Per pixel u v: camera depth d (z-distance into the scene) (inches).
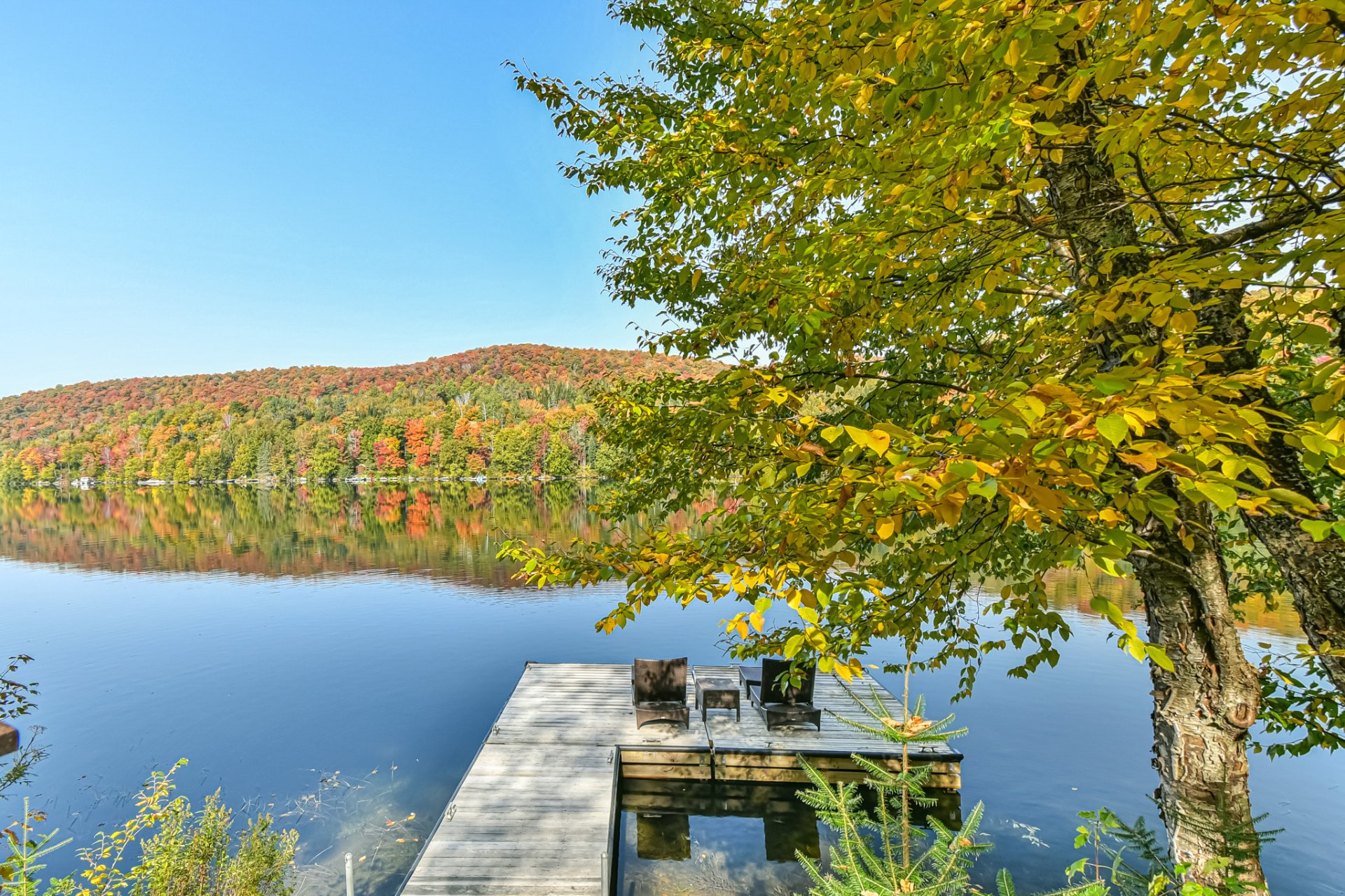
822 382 127.9
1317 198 75.7
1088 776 319.6
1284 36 62.6
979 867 242.8
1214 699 105.0
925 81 82.1
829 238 105.2
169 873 180.9
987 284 108.9
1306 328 63.6
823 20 84.4
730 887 235.9
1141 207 118.3
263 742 386.6
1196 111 86.0
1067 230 108.7
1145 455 50.6
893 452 58.2
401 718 425.4
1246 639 419.5
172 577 945.5
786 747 306.2
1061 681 459.2
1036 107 74.0
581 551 115.5
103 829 292.7
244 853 201.3
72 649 589.6
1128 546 53.6
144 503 2637.8
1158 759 113.2
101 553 1185.4
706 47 147.1
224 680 505.0
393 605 757.9
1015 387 65.7
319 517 1823.3
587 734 321.4
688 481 178.4
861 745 308.2
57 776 344.5
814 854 255.0
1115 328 99.4
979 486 47.9
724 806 288.8
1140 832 105.2
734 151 130.0
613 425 205.8
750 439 102.8
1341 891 230.2
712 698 337.1
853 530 80.0
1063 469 53.7
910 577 121.3
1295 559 93.8
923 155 86.8
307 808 304.0
